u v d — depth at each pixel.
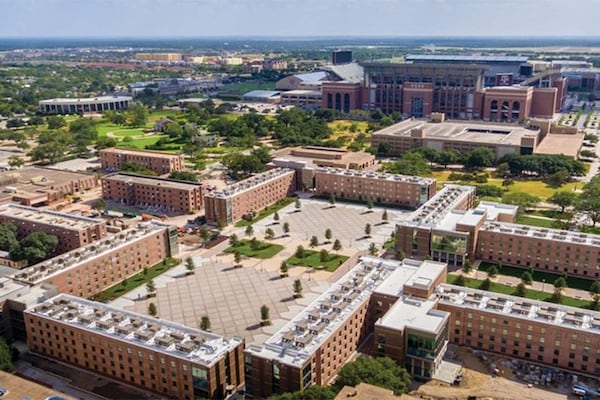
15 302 185.88
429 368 164.12
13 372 168.75
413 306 178.88
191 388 153.12
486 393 157.88
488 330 176.88
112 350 164.62
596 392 155.88
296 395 138.50
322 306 176.38
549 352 169.25
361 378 144.62
